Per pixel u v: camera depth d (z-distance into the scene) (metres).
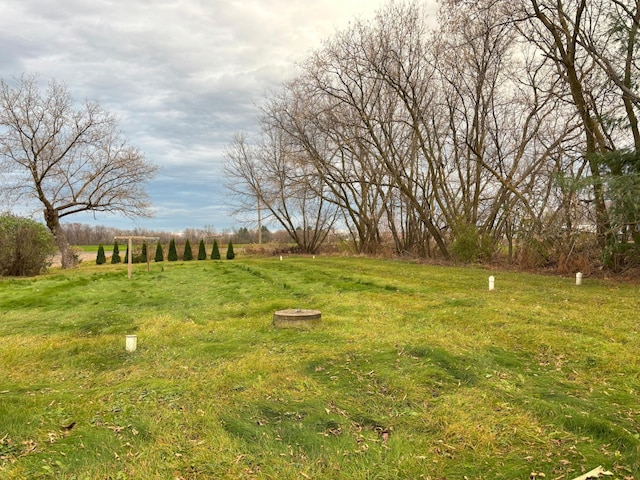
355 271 18.33
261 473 3.11
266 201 37.12
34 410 4.09
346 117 24.88
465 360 5.60
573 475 3.04
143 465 3.17
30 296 13.74
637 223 13.47
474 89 22.48
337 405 4.30
